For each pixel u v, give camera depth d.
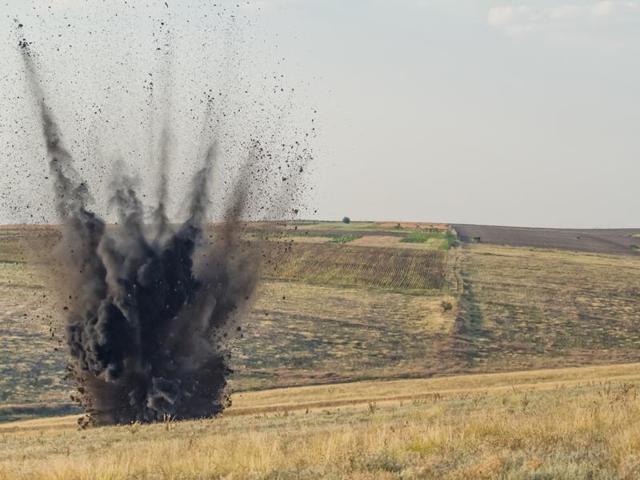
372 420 48.81
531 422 32.03
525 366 131.12
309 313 161.75
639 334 157.00
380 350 136.38
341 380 118.69
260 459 27.52
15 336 134.00
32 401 103.00
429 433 29.98
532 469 22.08
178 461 28.70
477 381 96.88
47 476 27.20
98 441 48.47
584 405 38.81
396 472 24.16
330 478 23.58
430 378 114.38
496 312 171.00
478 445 27.53
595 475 21.69
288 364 126.31
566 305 182.12
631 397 41.22
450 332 150.25
